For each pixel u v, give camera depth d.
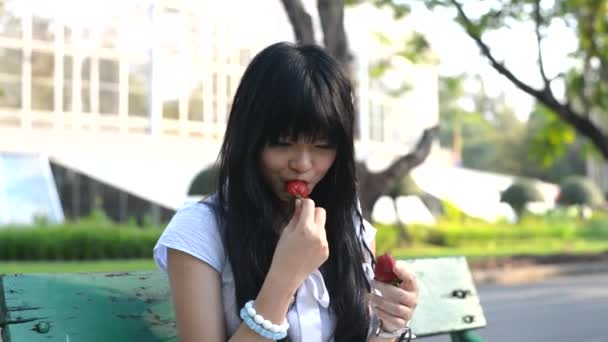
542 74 16.45
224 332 2.15
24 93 22.28
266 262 2.19
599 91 17.58
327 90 2.13
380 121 27.80
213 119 23.44
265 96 2.12
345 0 13.97
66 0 22.72
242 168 2.17
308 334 2.25
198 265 2.15
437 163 34.19
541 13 15.91
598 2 16.75
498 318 10.74
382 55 24.95
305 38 9.61
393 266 2.27
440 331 3.12
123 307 2.30
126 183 22.56
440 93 47.97
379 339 2.30
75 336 2.19
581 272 18.95
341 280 2.34
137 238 18.56
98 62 23.11
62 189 22.78
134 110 23.33
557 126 19.23
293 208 2.23
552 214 34.44
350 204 2.37
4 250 17.48
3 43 22.19
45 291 2.20
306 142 2.14
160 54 23.34
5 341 2.12
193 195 20.47
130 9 23.20
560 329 9.73
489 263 18.56
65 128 22.75
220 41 22.73
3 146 21.92
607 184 49.59
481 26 14.90
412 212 28.92
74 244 17.89
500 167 59.75
